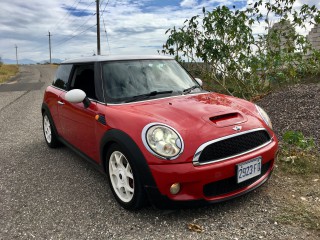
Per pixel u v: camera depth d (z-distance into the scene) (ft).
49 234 9.27
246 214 9.72
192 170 8.70
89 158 12.82
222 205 10.30
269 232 8.77
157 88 12.29
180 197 8.93
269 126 11.04
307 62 24.93
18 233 9.40
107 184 12.48
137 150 9.11
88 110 11.94
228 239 8.58
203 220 9.53
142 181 9.09
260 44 25.82
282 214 9.56
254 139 10.00
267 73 24.61
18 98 40.52
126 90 11.82
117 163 10.34
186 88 12.96
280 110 19.24
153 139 9.00
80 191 11.98
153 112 10.18
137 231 9.18
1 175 14.01
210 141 8.99
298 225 8.99
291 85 24.61
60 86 15.85
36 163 15.31
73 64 14.97
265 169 10.70
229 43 25.25
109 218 9.95
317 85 21.97
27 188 12.51
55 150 17.28
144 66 13.05
